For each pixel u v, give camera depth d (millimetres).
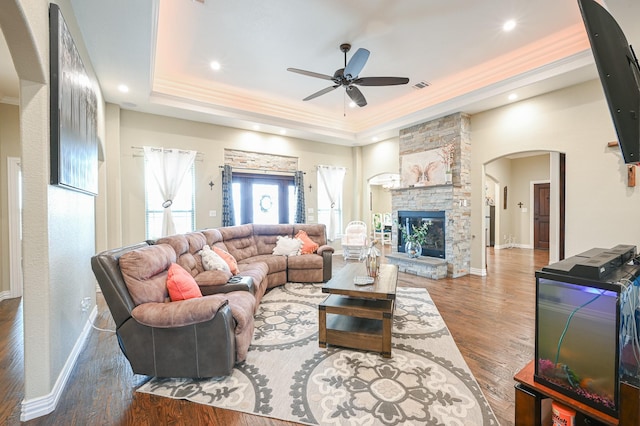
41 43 1633
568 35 3330
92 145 2857
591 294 1099
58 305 1901
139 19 2459
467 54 3723
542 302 1221
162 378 2010
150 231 4855
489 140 4746
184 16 2908
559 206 5258
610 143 3525
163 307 1906
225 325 1941
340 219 7387
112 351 2389
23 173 1646
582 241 3746
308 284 4402
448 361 2188
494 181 8164
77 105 2246
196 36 3264
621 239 3463
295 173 6480
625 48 1246
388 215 10180
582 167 3756
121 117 4586
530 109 4242
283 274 4332
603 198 3594
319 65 3969
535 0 2738
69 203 2162
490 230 8352
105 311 3301
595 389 1095
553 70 3559
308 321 2980
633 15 1768
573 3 2791
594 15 1188
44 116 1696
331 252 4512
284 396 1798
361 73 4211
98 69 3246
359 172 7406
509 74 4020
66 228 2088
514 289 4102
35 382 1664
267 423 1584
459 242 4902
